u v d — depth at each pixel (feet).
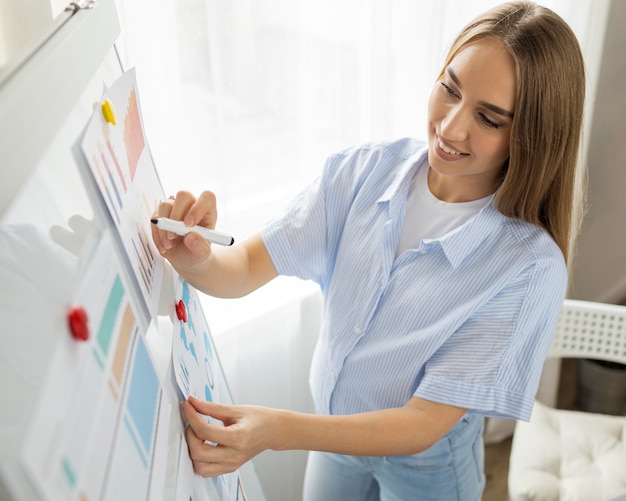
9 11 2.64
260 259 3.44
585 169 6.45
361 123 4.72
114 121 1.94
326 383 3.57
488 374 2.98
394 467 3.66
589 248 7.32
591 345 5.05
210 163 4.00
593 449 4.81
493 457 6.68
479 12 5.04
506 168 3.12
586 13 5.57
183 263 2.62
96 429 1.32
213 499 2.28
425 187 3.40
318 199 3.53
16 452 1.02
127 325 1.68
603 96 6.53
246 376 4.74
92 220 1.64
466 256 3.13
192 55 3.71
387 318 3.30
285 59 4.09
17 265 1.18
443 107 2.93
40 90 1.43
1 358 1.06
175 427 1.99
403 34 4.65
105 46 2.12
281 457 5.24
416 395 3.04
